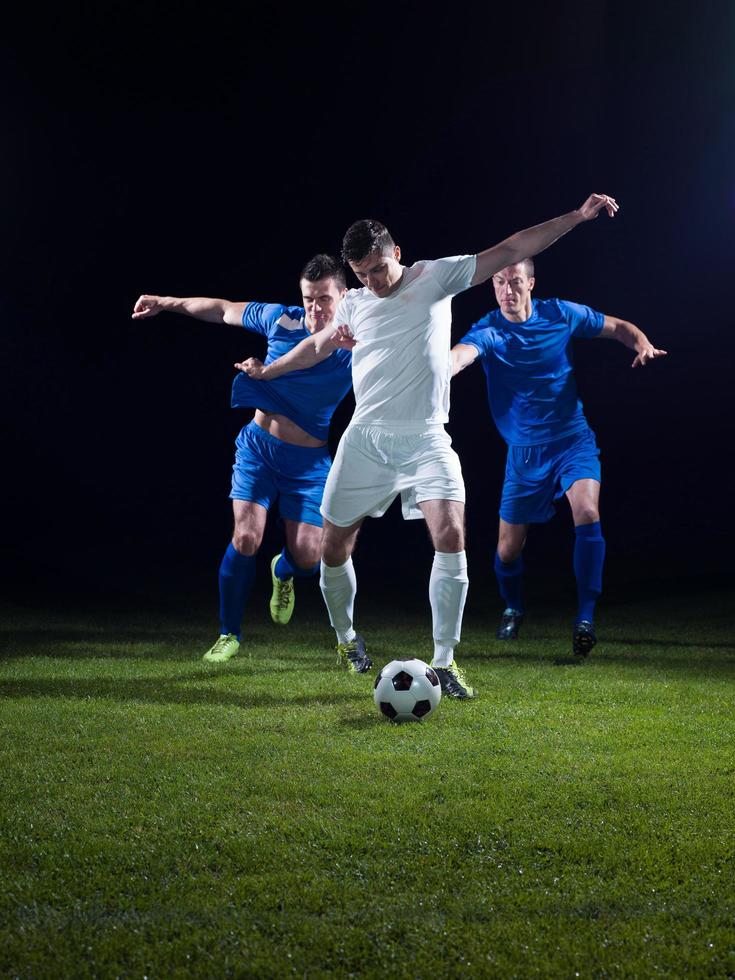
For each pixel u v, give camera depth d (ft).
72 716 13.85
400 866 8.41
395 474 15.74
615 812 9.64
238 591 19.58
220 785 10.53
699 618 26.43
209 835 9.09
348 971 6.86
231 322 19.95
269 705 14.65
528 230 15.60
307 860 8.54
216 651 19.52
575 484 21.38
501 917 7.55
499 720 13.52
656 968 6.81
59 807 9.87
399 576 39.93
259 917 7.55
